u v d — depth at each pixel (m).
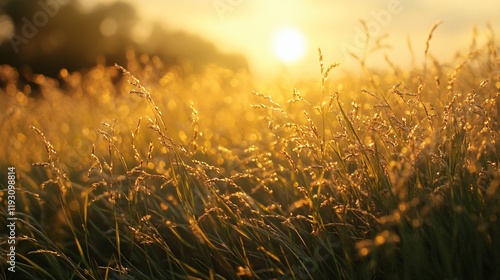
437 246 2.44
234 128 5.91
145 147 5.09
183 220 3.46
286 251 2.98
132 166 4.67
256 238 2.98
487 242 2.32
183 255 3.17
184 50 16.88
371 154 2.92
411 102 3.09
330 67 3.12
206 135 5.43
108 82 7.73
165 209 3.44
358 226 2.80
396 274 2.38
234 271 2.85
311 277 2.60
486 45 3.86
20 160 5.23
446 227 2.49
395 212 2.30
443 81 3.97
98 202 3.92
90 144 5.95
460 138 2.78
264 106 3.15
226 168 4.29
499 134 2.79
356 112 3.04
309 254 2.91
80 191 4.25
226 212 3.25
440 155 2.70
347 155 2.89
